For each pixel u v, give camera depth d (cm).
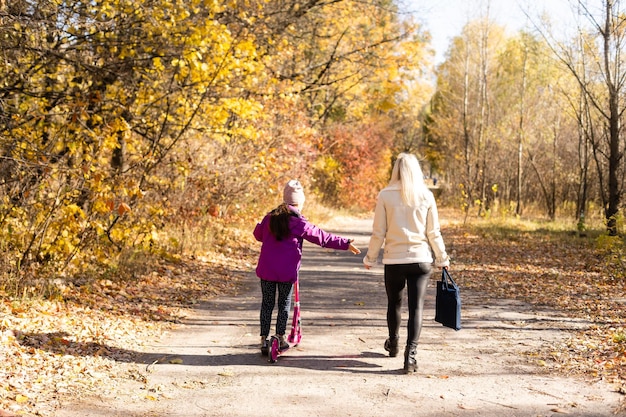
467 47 3528
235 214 1816
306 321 796
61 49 991
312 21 1864
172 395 495
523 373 558
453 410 461
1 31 845
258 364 591
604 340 670
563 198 3619
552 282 1138
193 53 973
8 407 435
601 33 1767
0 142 884
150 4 978
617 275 1173
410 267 572
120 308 806
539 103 3522
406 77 2230
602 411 453
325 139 3384
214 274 1165
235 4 1102
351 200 3678
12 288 778
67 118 966
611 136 1819
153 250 1128
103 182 933
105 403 470
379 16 2045
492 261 1462
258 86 1473
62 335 636
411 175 580
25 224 891
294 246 618
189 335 711
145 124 1120
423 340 691
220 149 1530
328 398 490
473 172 3681
